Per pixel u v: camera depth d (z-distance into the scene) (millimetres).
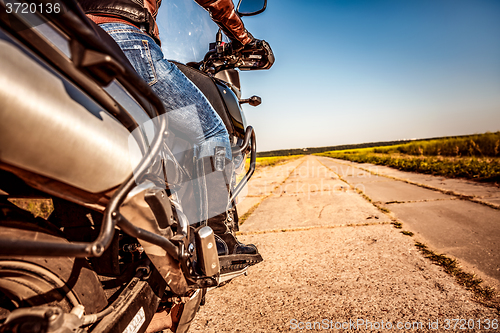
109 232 578
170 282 960
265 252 2785
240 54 1750
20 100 438
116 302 822
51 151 498
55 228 729
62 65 505
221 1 1259
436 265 2225
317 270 2297
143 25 1086
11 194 685
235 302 1878
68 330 589
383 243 2795
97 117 586
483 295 1765
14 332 545
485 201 4172
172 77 1068
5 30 438
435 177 7652
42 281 709
